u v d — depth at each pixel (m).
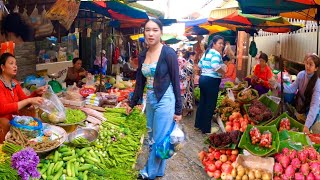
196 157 5.51
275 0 4.75
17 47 7.27
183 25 13.54
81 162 3.72
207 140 3.90
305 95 4.76
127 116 5.28
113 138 4.50
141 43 16.77
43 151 3.38
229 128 5.36
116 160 4.14
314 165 3.03
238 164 3.33
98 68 9.36
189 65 8.91
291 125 4.27
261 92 7.50
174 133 4.02
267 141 3.40
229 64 10.75
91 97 5.69
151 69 3.98
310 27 7.92
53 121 4.15
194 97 10.23
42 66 8.29
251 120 5.04
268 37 11.89
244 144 3.54
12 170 2.65
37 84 5.40
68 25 3.73
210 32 13.41
